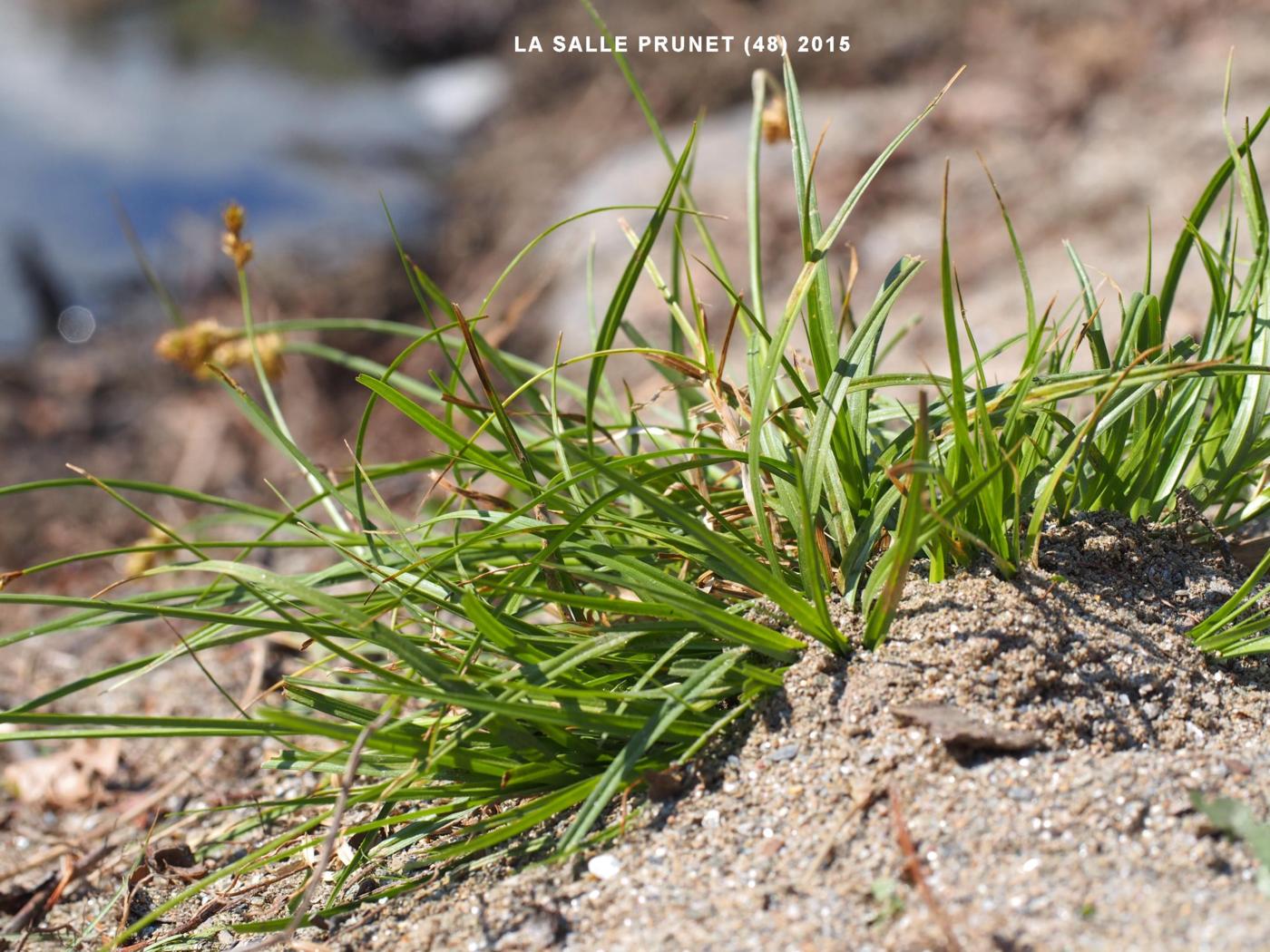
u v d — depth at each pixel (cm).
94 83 163
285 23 196
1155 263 75
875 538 39
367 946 37
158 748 50
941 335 75
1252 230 42
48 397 94
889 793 36
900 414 42
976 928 34
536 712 37
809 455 39
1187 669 38
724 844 36
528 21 180
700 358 44
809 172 39
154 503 81
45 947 41
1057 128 102
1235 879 34
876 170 39
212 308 108
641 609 38
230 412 90
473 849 37
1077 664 38
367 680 43
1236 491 42
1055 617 38
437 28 185
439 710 39
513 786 39
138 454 87
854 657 38
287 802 40
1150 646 38
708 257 94
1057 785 36
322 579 42
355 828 38
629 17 158
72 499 81
